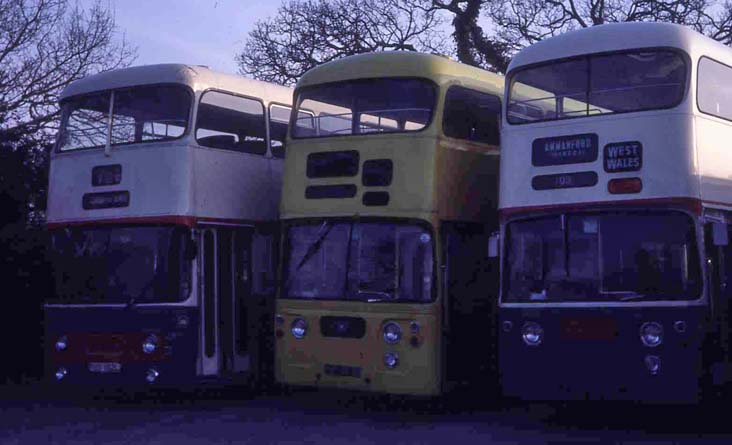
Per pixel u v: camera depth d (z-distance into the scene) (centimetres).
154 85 1502
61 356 1498
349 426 1292
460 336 1368
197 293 1445
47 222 1555
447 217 1362
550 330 1195
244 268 1544
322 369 1385
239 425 1309
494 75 1533
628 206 1166
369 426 1290
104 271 1481
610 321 1154
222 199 1512
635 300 1144
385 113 1393
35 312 1867
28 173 2053
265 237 1592
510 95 1281
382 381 1336
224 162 1527
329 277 1396
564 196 1209
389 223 1362
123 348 1453
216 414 1415
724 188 1202
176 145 1465
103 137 1527
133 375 1444
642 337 1135
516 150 1259
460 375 1362
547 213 1220
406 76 1389
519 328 1217
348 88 1428
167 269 1441
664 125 1161
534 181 1236
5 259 1830
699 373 1105
